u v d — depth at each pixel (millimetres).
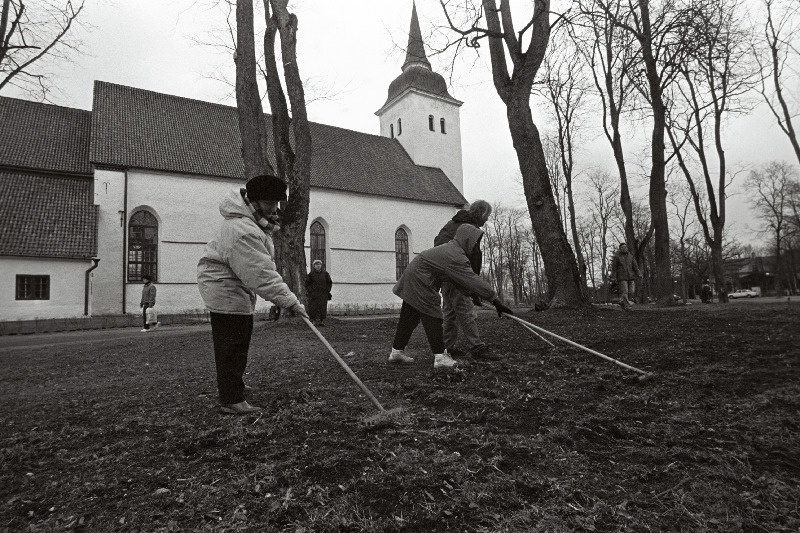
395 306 33000
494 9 11180
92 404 4246
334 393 4027
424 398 3818
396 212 33906
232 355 3547
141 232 25125
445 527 1941
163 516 2051
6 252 20734
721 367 4527
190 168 26406
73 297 22172
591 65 21422
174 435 3113
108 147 25062
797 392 3660
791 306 11250
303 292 12477
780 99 19250
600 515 2008
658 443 2828
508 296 71250
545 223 10609
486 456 2623
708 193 21375
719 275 20984
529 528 1911
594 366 4855
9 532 1969
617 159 21062
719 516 2014
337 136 36219
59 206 23469
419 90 38406
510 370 4738
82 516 2068
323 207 30703
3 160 24000
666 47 14406
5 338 17297
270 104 13625
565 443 2838
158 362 7035
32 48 14727
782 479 2357
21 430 3490
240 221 3480
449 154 40000
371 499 2166
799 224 44438
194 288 25812
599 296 58250
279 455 2688
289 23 13062
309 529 1916
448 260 4785
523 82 10695
